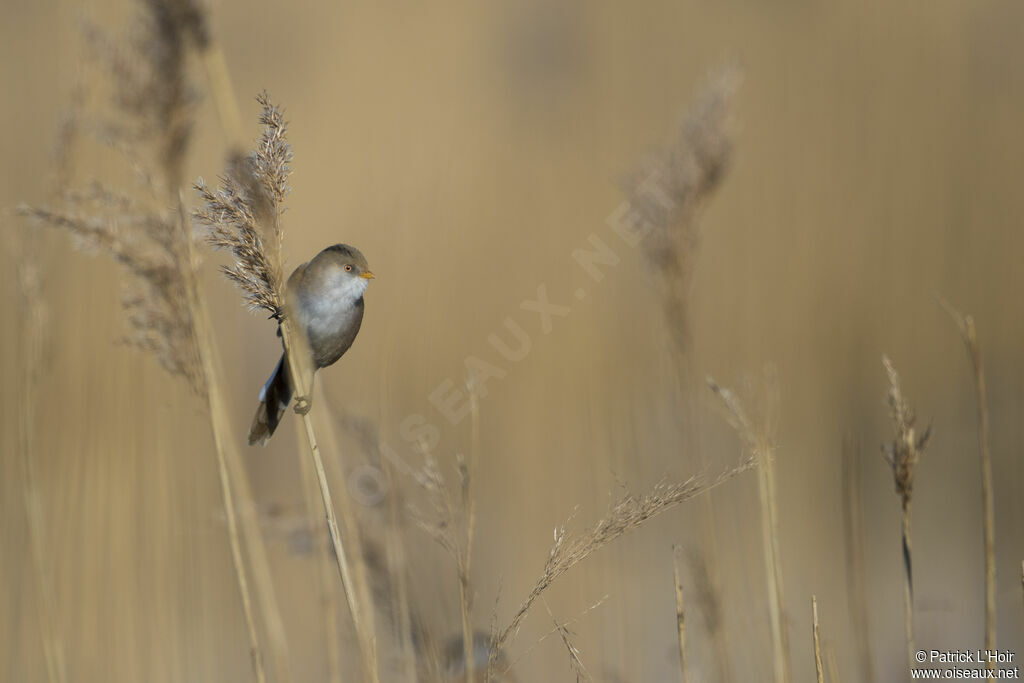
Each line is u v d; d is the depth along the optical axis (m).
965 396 21.39
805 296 21.75
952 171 24.61
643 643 14.13
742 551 14.25
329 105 24.72
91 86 11.19
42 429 14.62
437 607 11.35
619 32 29.11
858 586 11.64
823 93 26.98
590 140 24.28
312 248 20.19
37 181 18.78
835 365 20.86
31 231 11.39
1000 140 25.20
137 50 11.04
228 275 7.93
